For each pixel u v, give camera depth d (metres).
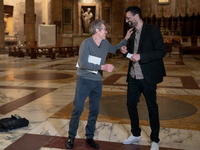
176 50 23.72
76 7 25.78
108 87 7.49
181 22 26.25
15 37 27.66
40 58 17.77
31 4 21.61
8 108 5.12
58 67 12.44
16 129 3.92
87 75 3.18
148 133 3.80
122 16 24.75
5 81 8.38
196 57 18.08
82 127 4.06
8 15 27.73
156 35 3.05
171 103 5.62
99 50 3.13
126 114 4.75
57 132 3.82
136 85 3.30
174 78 9.30
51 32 21.89
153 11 26.59
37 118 4.48
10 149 3.22
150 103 3.19
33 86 7.52
